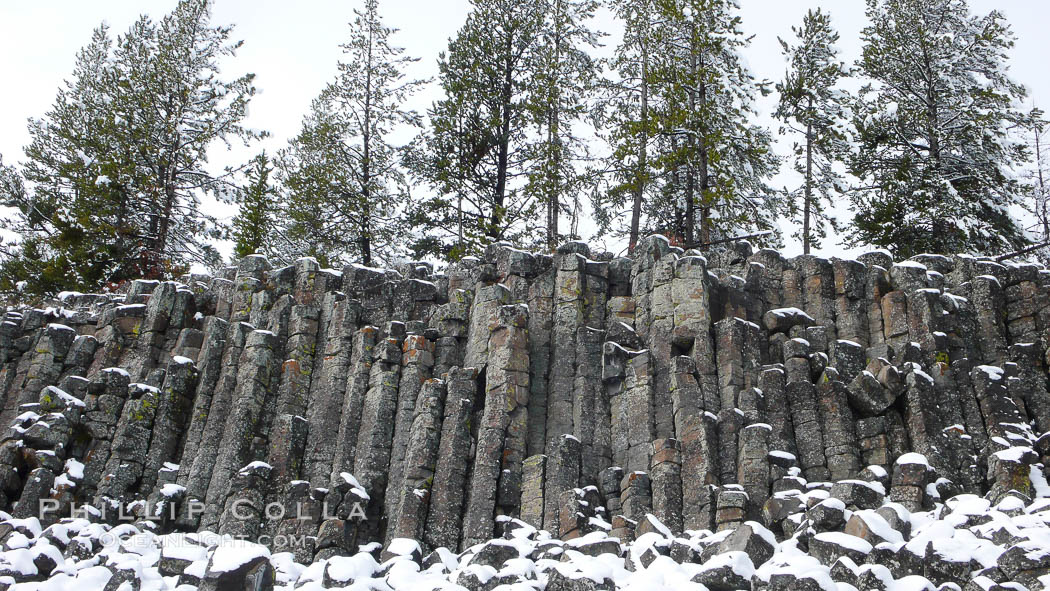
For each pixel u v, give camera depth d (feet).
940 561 73.46
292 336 117.39
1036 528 73.92
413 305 120.26
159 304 123.03
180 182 161.17
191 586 82.99
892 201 137.08
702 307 106.63
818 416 97.55
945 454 93.61
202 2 170.60
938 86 145.79
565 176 145.89
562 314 112.06
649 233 147.43
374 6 164.55
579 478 99.30
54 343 121.60
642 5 153.69
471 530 96.07
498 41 154.92
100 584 84.23
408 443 104.47
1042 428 98.37
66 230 152.05
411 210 151.33
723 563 75.51
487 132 149.38
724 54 147.02
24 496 103.35
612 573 78.79
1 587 85.30
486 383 106.83
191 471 106.63
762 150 139.23
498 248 121.19
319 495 98.84
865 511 80.18
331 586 81.46
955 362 102.17
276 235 154.81
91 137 162.09
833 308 111.14
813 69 147.54
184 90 164.14
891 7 151.23
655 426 101.35
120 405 112.37
